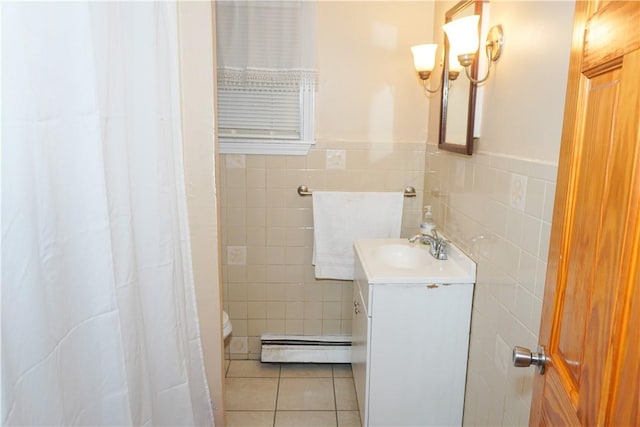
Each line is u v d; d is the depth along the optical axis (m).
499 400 1.51
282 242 2.58
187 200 1.63
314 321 2.68
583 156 0.76
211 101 1.59
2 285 0.66
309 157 2.48
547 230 1.21
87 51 0.82
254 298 2.65
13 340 0.68
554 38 1.19
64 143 0.81
